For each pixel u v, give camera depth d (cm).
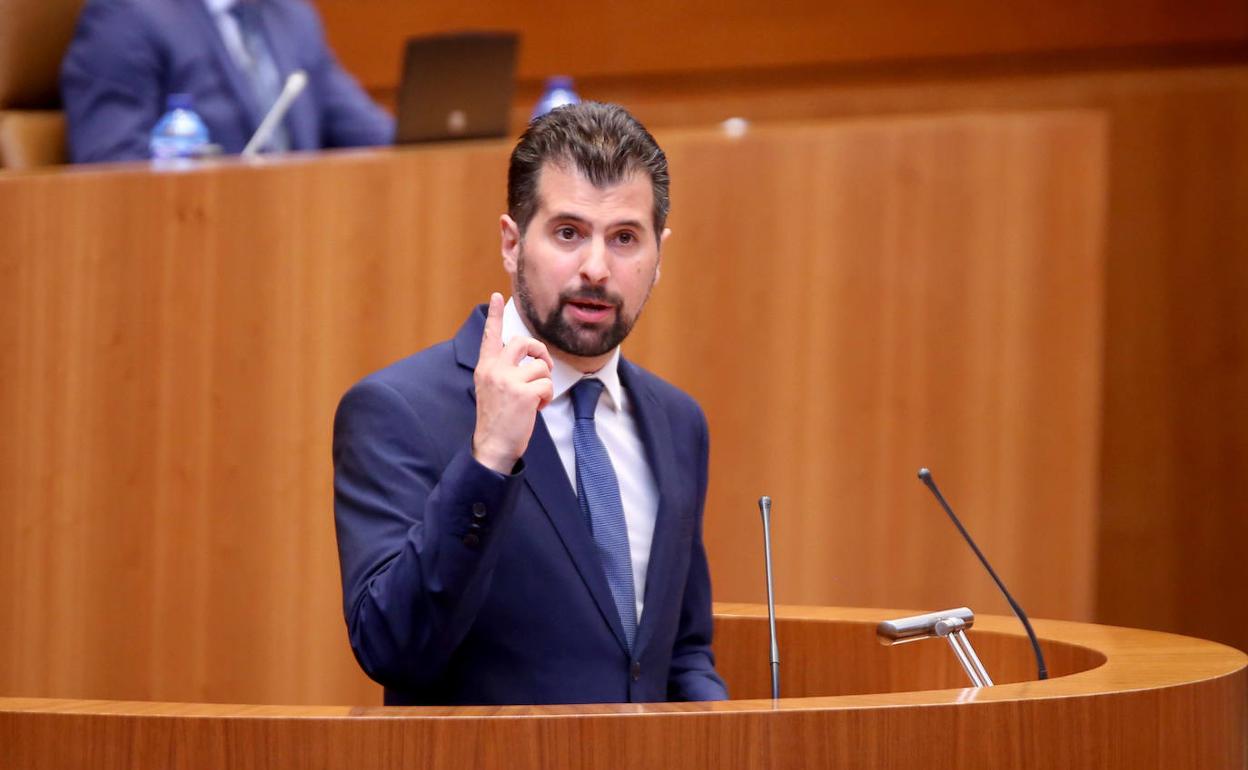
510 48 1243
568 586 573
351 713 450
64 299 1092
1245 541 1439
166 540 1073
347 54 1795
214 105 1338
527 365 525
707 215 1019
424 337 1048
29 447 1096
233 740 444
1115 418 1491
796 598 998
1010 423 966
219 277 1073
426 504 524
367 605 532
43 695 1090
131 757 447
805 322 1001
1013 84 1563
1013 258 968
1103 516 1489
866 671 717
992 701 466
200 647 1065
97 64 1312
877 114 1609
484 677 566
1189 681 517
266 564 1057
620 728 443
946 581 974
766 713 447
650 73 1689
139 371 1081
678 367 1023
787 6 1630
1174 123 1486
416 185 1050
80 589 1086
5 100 1352
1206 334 1466
